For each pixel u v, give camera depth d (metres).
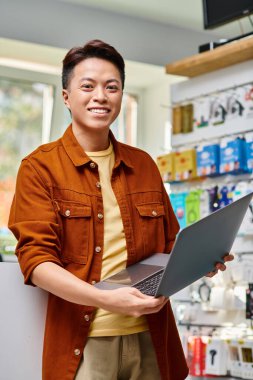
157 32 5.06
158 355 1.82
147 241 1.88
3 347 1.91
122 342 1.78
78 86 1.80
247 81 3.66
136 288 1.65
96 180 1.83
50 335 1.77
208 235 1.62
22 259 1.71
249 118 3.62
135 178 1.93
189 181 3.94
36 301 1.94
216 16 4.00
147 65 4.99
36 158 1.81
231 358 3.49
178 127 4.02
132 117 5.47
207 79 3.88
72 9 4.72
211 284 3.72
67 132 1.89
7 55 4.71
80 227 1.78
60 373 1.74
